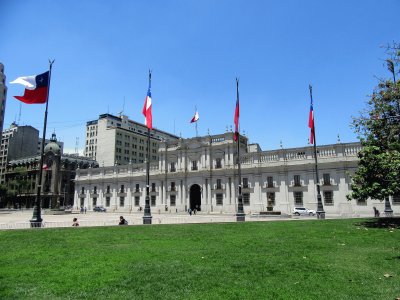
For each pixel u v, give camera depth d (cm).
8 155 13825
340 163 5597
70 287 922
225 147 7069
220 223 2722
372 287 881
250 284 923
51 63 3042
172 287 906
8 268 1157
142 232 2170
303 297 812
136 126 15550
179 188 7550
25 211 9781
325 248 1454
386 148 2442
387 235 1773
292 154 6172
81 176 9556
